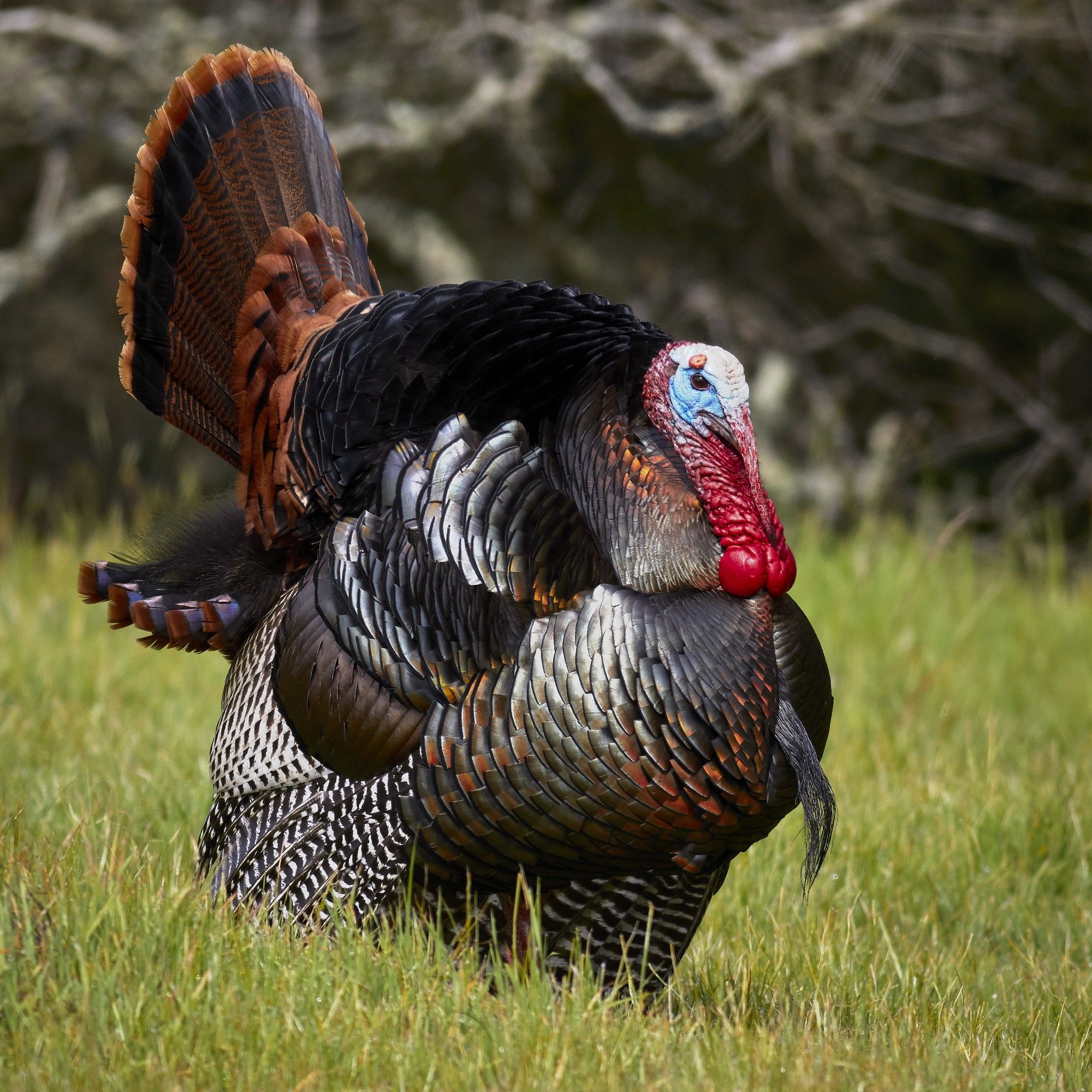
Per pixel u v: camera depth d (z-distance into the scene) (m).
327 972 13.08
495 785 13.59
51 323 55.12
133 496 47.34
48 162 50.47
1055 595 35.25
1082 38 54.16
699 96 55.16
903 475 58.16
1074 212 63.56
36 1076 11.17
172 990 12.27
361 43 51.81
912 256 63.41
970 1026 14.48
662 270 57.00
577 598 13.75
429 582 13.91
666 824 13.65
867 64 51.12
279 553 15.98
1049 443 59.84
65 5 51.44
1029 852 20.27
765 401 53.41
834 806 14.66
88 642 25.69
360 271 17.31
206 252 16.25
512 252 56.22
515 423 14.26
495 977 14.05
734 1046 12.96
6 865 13.84
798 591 32.25
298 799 14.91
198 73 16.39
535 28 48.56
